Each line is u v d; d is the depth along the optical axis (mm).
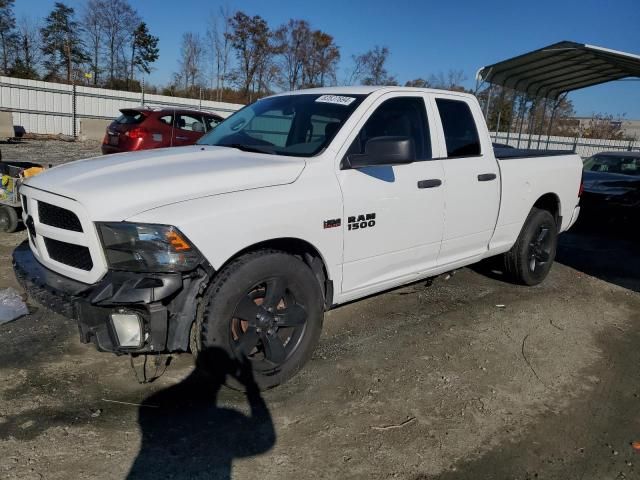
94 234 2787
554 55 10797
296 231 3271
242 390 3258
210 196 2969
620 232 9781
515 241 5453
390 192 3840
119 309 2785
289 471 2672
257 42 42031
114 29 47031
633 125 60344
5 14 44406
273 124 4129
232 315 3059
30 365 3502
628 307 5496
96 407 3094
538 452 2941
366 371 3725
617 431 3186
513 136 20734
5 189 6695
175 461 2686
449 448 2926
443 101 4543
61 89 24359
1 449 2664
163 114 12484
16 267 3318
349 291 3809
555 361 4078
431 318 4785
